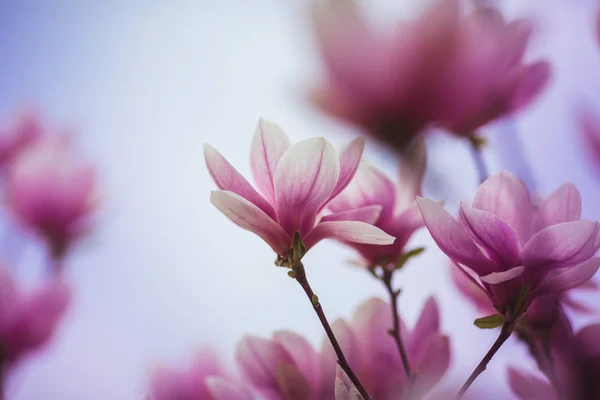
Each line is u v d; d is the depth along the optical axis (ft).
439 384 3.06
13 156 4.57
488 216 2.72
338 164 2.77
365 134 2.79
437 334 3.10
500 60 2.72
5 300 3.80
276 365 3.02
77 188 4.51
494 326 2.81
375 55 2.70
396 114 2.73
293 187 2.80
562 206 2.81
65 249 4.45
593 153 3.17
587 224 2.68
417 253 3.13
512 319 2.76
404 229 3.09
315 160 2.77
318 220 2.96
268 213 2.84
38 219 4.43
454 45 2.69
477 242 2.75
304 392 3.02
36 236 4.45
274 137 2.85
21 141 4.66
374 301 3.16
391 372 3.06
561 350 3.02
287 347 3.06
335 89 2.75
